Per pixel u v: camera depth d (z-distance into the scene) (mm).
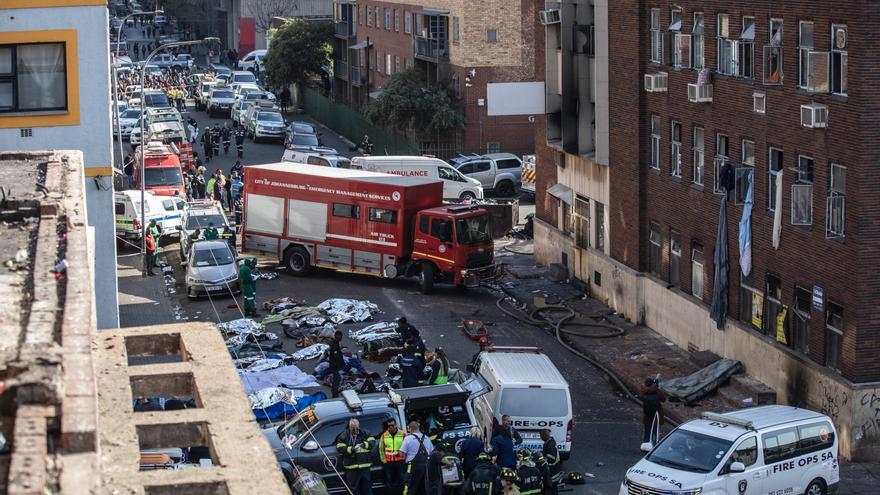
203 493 8797
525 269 49500
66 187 15156
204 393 10727
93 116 29188
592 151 45438
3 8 28438
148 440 9945
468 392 25672
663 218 39219
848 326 28484
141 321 40938
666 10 38094
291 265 47531
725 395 32688
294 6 141375
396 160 61406
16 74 28812
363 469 24047
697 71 36156
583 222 45562
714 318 34688
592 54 44812
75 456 7219
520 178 66625
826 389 29297
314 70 106062
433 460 23891
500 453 24562
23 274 10805
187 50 160750
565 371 36406
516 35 73875
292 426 25281
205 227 50281
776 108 31406
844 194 28594
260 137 85062
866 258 27938
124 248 54531
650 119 39906
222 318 41375
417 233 44969
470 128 75000
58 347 8320
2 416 7527
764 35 32156
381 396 25578
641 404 33281
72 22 28797
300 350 36625
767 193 32344
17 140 28938
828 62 28734
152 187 59406
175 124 77688
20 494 6512
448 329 40594
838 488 26250
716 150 35406
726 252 34312
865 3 27062
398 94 76188
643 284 40656
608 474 27688
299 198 47000
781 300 31703
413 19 82500
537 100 47875
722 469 24125
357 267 46156
